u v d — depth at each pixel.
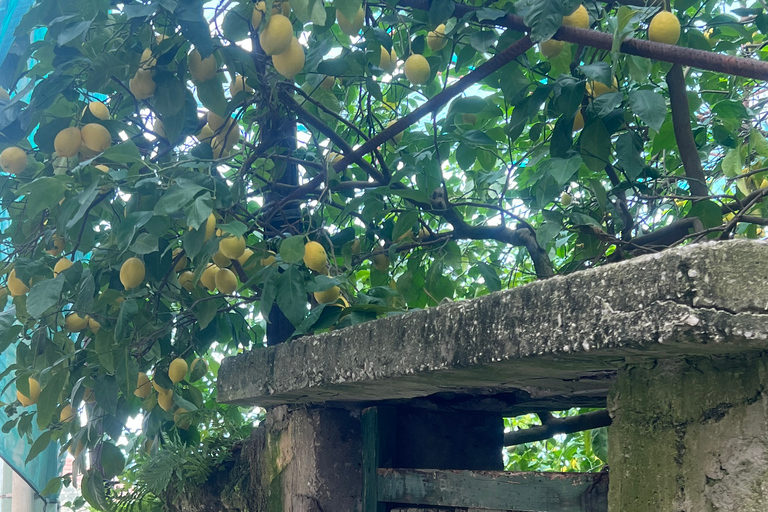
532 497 1.29
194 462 2.21
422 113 2.22
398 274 3.19
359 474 1.82
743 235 2.60
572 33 1.82
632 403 1.04
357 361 1.38
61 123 2.04
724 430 0.92
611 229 2.60
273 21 1.90
